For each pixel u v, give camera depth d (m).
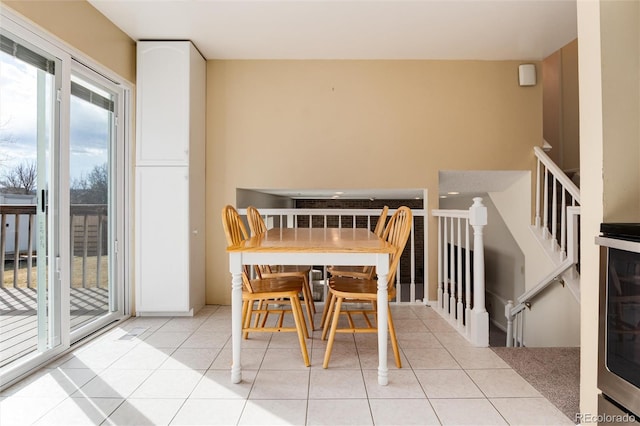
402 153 3.42
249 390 1.76
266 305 2.87
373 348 2.30
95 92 2.68
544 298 3.37
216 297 3.41
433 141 3.43
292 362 2.08
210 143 3.40
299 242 2.01
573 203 3.06
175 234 2.98
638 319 1.12
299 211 3.30
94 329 2.62
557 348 2.30
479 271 2.34
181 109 2.98
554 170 3.21
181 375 1.93
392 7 2.53
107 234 2.84
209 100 3.40
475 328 2.34
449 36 2.96
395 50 3.22
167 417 1.54
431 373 1.94
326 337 2.49
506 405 1.63
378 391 1.75
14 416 1.55
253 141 3.41
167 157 2.98
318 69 3.41
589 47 1.39
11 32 1.89
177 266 2.98
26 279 2.00
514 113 3.43
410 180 3.42
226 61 3.40
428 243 3.40
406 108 3.42
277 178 3.41
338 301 2.01
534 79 3.37
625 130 1.34
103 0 2.43
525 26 2.79
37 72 2.08
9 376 1.83
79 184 2.51
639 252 1.09
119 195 2.94
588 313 1.40
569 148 4.41
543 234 3.37
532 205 3.46
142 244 2.98
